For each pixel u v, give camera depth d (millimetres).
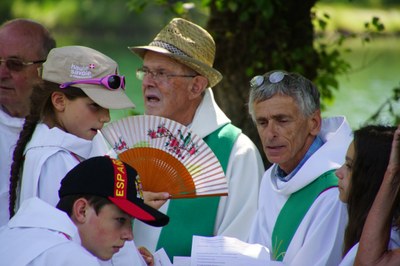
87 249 9844
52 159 11781
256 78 12977
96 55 12305
